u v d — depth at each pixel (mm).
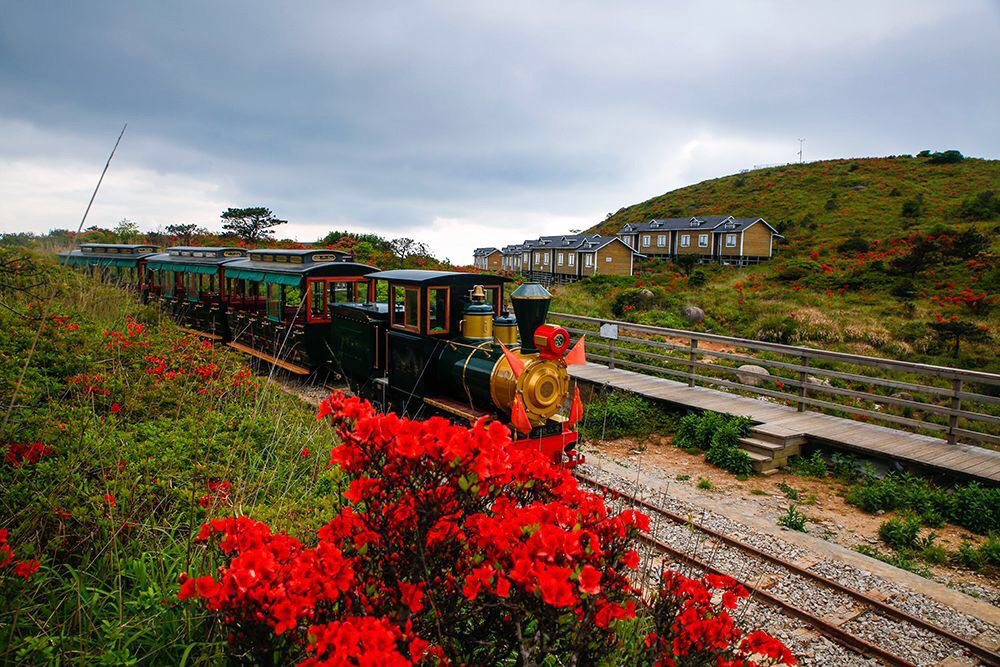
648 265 48688
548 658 2926
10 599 2938
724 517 6531
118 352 6785
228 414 6379
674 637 2449
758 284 31422
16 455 4270
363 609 2330
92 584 3379
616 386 11172
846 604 4875
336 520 2463
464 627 2609
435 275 8289
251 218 32219
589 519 2492
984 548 5824
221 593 2082
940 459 7422
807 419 9125
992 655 4203
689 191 79750
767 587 5066
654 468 8164
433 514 2322
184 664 2670
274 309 12008
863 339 18188
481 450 2297
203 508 4145
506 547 2182
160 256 16781
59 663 2609
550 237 55531
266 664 2293
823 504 7105
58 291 9328
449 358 7973
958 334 16922
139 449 4938
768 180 70500
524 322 6738
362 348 9945
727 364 14312
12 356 5941
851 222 49625
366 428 2316
